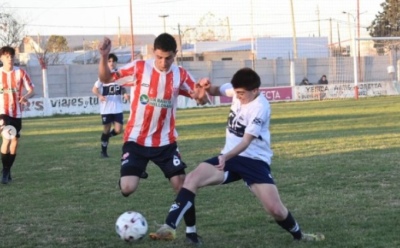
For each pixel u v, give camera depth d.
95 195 10.74
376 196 9.66
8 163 12.39
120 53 64.06
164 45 7.06
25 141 21.80
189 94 7.59
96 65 48.69
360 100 43.09
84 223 8.58
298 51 64.38
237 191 10.51
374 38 44.75
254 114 6.86
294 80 50.94
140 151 7.47
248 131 6.78
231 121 7.12
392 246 6.88
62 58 68.44
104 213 9.21
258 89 6.99
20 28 61.31
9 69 12.66
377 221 8.05
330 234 7.50
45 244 7.47
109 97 16.22
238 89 6.86
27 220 8.84
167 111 7.45
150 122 7.43
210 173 6.95
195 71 50.94
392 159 13.45
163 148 7.51
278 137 19.58
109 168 14.16
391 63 54.22
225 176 7.05
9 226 8.49
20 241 7.64
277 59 52.97
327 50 64.44
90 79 48.59
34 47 70.88
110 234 7.87
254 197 9.96
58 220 8.80
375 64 54.06
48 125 30.62
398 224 7.86
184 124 27.31
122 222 6.86
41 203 10.14
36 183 12.27
